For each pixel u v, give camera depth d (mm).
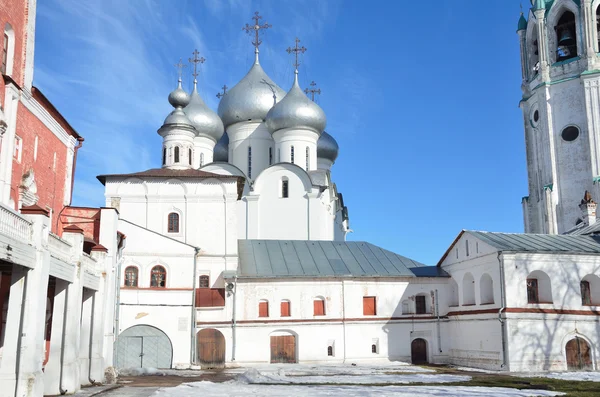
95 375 26141
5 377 17734
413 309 44688
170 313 40469
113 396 21453
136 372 34906
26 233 18297
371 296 44156
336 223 67688
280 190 56562
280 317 42250
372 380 29438
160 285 41250
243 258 45719
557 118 62312
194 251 42000
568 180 60812
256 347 41531
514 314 37094
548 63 63469
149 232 41656
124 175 46250
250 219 55875
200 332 40875
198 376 33219
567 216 60281
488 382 28047
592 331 38344
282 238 55469
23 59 24531
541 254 38500
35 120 26125
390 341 43469
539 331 37312
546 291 38844
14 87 23375
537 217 63625
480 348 39594
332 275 43406
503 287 37562
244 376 30797
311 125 62344
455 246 44562
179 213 46094
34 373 18156
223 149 67500
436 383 27672
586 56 61094
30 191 25422
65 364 22109
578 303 38750
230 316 41625
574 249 40188
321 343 42406
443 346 44125
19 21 24219
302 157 61875
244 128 65562
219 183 46625
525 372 35562
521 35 68125
